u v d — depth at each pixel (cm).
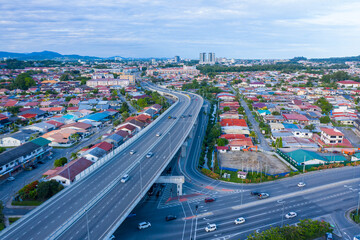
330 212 7581
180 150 13038
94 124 16875
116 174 8169
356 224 7038
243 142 13350
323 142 13525
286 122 16975
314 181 9538
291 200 8231
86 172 8112
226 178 9881
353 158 11306
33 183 8431
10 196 8425
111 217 5941
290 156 11550
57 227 5556
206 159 11919
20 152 10500
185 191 8875
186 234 6588
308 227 6203
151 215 7438
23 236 5269
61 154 12238
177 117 16462
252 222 7069
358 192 8681
